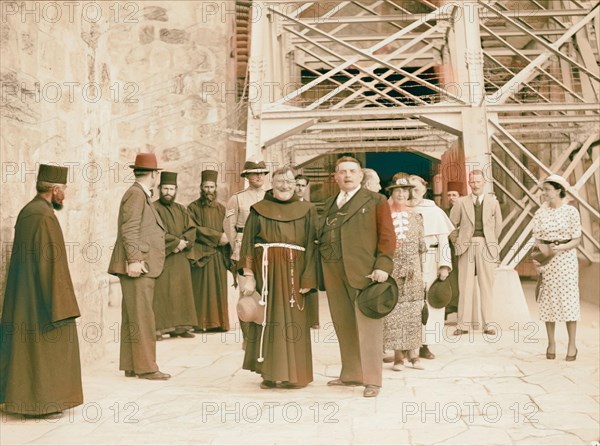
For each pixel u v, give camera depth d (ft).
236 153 44.37
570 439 15.38
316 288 20.49
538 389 20.30
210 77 41.78
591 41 43.09
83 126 24.89
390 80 57.52
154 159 23.04
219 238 31.22
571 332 24.32
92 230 25.54
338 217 20.21
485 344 27.81
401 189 23.08
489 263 30.45
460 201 31.09
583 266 41.93
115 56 41.29
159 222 22.90
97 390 20.66
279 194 20.86
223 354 26.76
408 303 22.84
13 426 16.85
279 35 41.39
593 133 37.45
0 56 18.79
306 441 15.40
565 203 24.86
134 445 15.23
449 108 33.53
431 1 53.83
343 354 20.79
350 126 39.37
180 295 30.07
